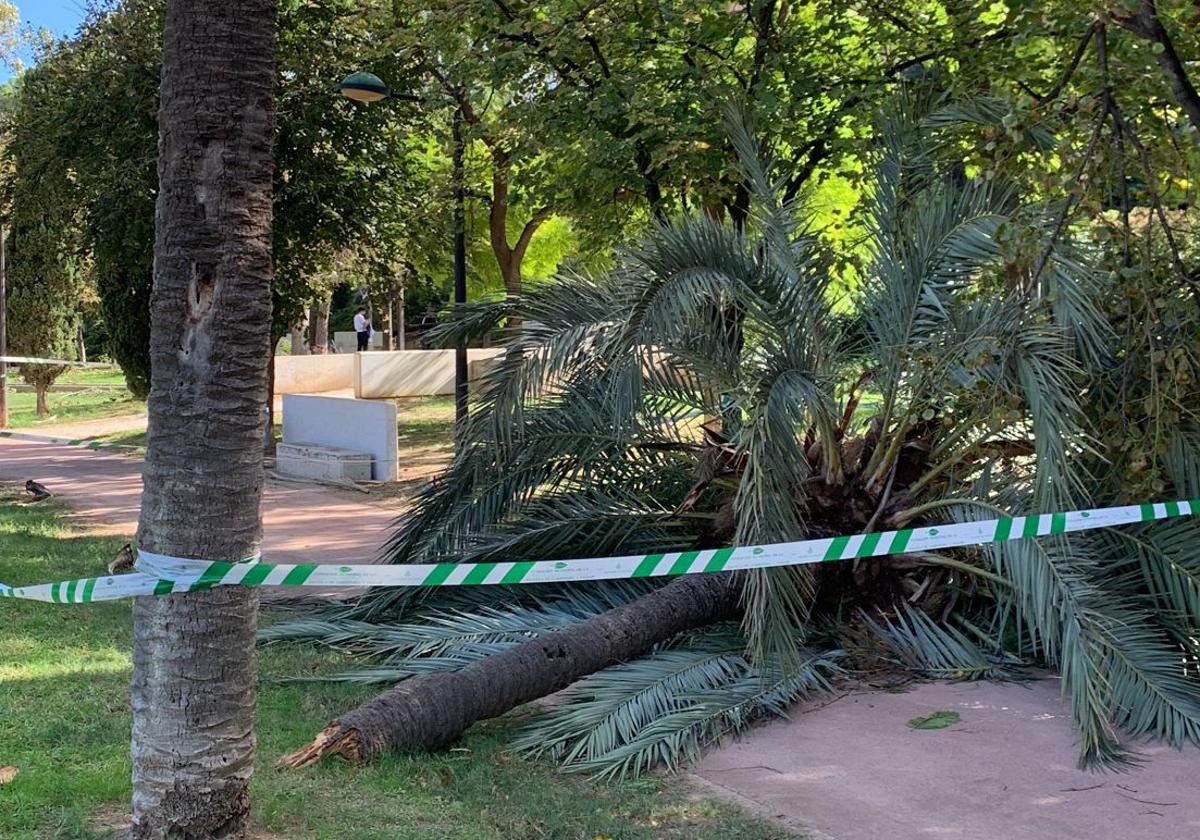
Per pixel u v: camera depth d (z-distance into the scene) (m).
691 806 4.71
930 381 6.65
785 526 5.81
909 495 7.02
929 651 6.63
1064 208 5.96
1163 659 5.85
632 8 10.69
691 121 10.29
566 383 7.57
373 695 6.04
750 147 7.92
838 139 10.56
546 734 5.45
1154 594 6.39
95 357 45.31
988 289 6.67
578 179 11.14
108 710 5.46
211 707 3.83
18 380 29.73
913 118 7.54
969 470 7.15
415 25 12.63
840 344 7.54
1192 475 6.44
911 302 6.88
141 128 15.97
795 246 7.39
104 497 13.76
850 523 6.99
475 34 11.91
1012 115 6.09
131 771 4.39
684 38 10.84
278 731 5.38
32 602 7.88
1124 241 6.14
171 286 3.74
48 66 16.97
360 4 15.09
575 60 11.23
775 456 5.97
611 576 4.91
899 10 11.05
